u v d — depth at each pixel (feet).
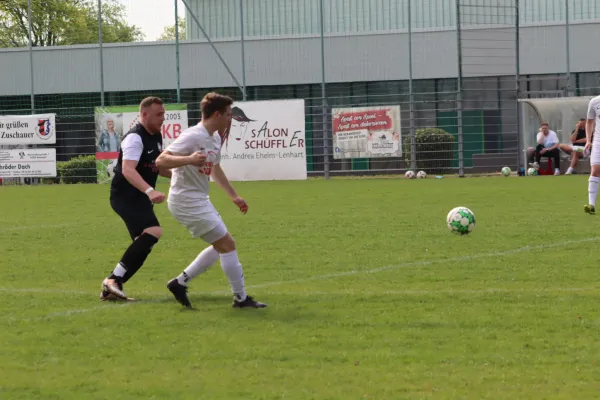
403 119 257.14
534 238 83.82
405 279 62.80
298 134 215.10
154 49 263.29
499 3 238.48
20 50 267.59
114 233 99.19
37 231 102.17
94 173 234.79
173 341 44.73
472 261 70.38
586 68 245.45
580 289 57.16
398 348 42.47
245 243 85.66
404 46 254.68
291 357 41.14
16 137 226.38
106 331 47.34
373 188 174.81
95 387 36.86
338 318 49.62
